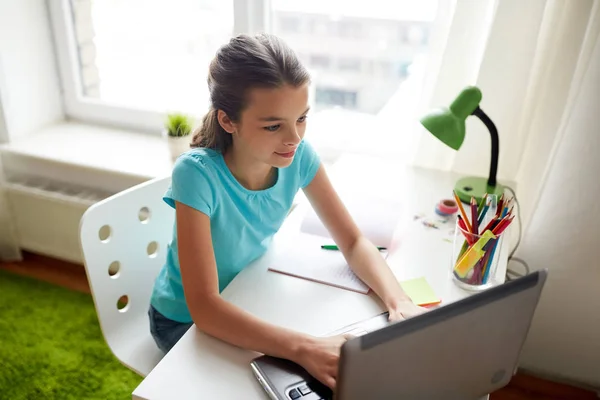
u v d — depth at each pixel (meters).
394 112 1.78
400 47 1.70
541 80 1.39
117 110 2.08
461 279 1.05
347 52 1.76
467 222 1.04
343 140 1.84
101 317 1.20
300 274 1.08
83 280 2.11
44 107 2.10
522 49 1.33
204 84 1.96
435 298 1.02
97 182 1.95
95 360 1.75
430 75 1.50
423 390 0.70
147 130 2.07
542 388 1.69
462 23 1.37
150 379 0.82
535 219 1.50
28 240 2.17
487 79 1.39
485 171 1.53
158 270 1.34
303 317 0.96
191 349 0.88
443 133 1.21
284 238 1.22
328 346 0.84
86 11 2.01
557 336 1.62
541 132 1.45
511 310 0.70
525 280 0.69
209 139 1.06
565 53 1.34
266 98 0.92
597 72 1.26
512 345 0.75
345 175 1.51
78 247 2.09
